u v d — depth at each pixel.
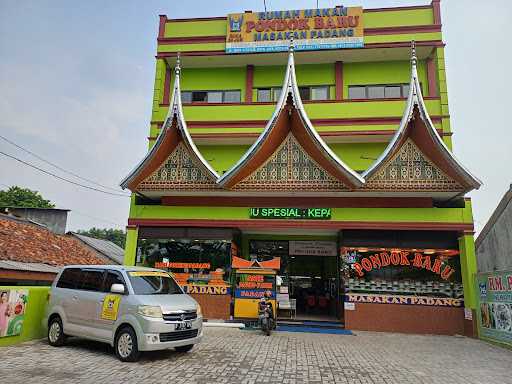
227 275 15.12
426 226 14.39
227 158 17.61
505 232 14.48
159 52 18.61
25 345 9.72
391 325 14.22
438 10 17.38
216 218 15.35
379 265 14.63
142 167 14.73
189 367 8.09
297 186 14.61
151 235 15.66
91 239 29.66
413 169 14.32
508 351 11.19
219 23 18.69
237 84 19.11
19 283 14.78
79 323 9.37
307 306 17.66
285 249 17.89
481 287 13.28
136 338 8.30
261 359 9.05
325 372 8.13
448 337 13.54
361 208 14.79
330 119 16.62
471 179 13.26
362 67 18.53
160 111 17.72
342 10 17.77
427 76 18.00
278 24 17.98
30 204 44.78
